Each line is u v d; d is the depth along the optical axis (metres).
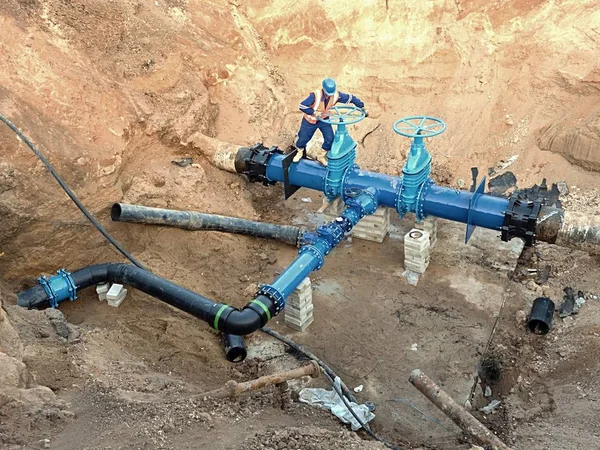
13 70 10.46
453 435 8.05
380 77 14.72
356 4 14.89
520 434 7.99
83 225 10.22
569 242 9.61
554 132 12.90
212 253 11.15
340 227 9.80
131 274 9.65
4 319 7.38
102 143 10.81
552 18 13.60
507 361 9.41
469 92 14.04
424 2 14.57
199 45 13.75
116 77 11.91
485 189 12.96
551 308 9.99
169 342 9.27
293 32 15.34
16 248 9.70
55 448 5.84
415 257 10.80
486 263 11.20
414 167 10.27
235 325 8.30
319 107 10.93
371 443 6.45
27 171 9.65
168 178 11.76
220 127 13.63
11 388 6.50
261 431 6.52
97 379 7.32
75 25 11.83
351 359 9.35
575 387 8.56
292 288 8.89
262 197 13.27
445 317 10.04
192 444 6.08
